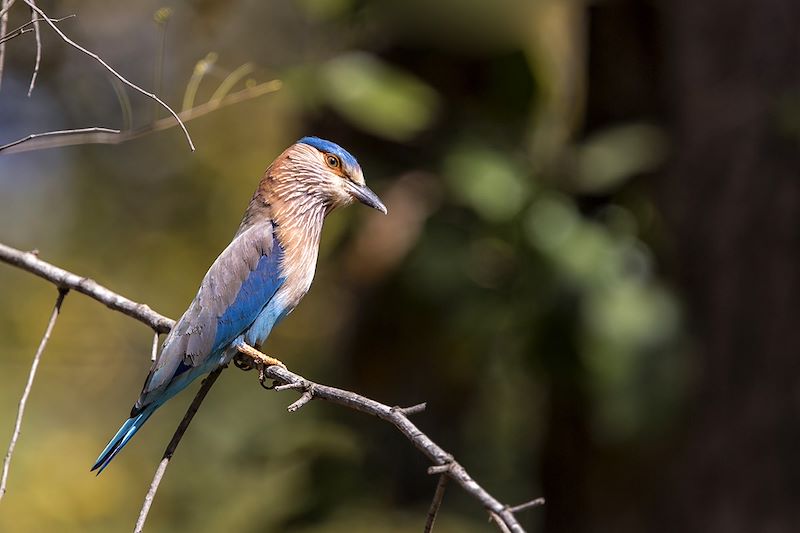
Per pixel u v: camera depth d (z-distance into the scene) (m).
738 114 11.71
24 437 17.36
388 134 11.48
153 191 19.73
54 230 19.73
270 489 15.96
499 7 11.91
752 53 11.71
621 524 12.23
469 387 12.55
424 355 12.20
